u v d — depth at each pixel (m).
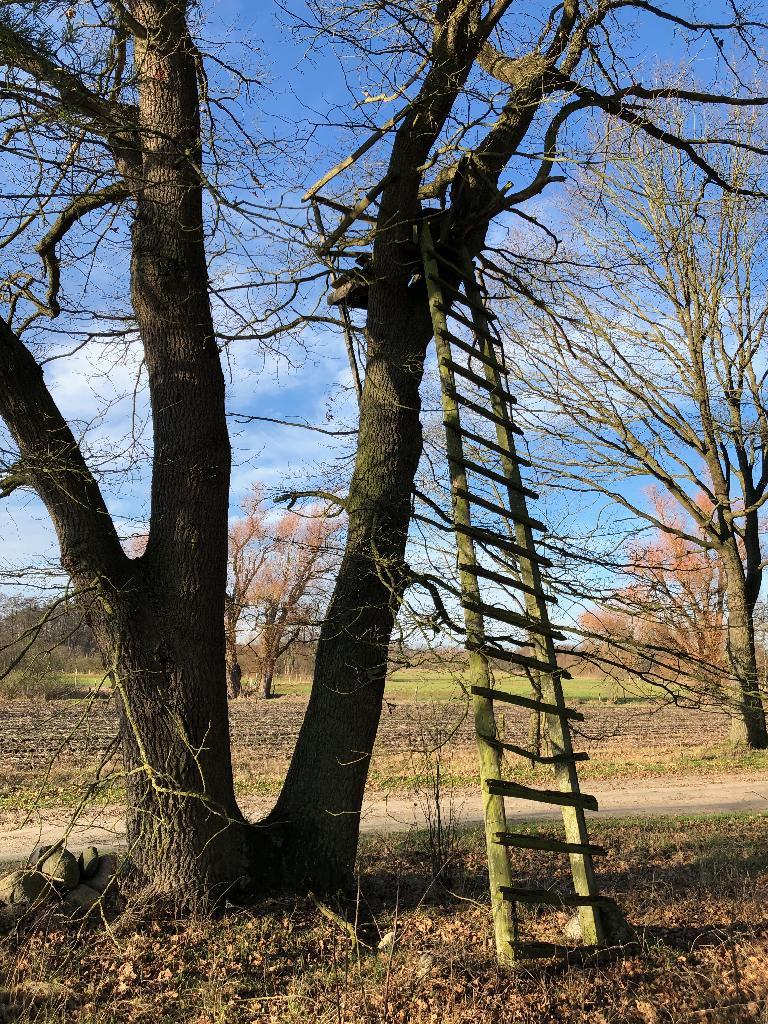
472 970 5.02
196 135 6.39
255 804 12.66
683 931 6.00
